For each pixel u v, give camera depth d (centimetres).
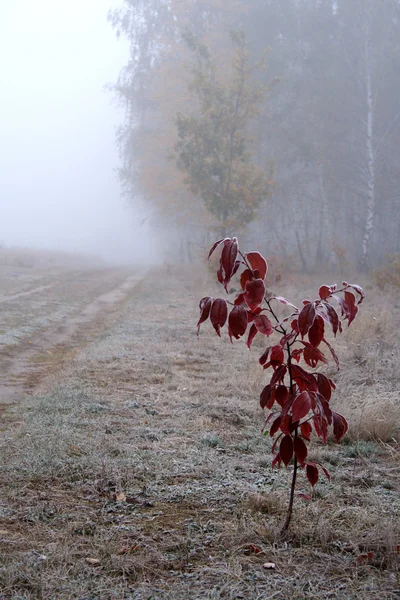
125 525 445
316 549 406
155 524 447
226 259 342
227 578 361
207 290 2573
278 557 391
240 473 562
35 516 453
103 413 757
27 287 2605
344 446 661
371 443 663
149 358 1134
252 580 363
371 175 3272
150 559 390
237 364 1096
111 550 398
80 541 414
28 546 405
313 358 387
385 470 583
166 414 767
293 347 1022
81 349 1262
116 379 960
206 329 1528
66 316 1842
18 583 356
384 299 1986
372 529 430
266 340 1327
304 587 356
